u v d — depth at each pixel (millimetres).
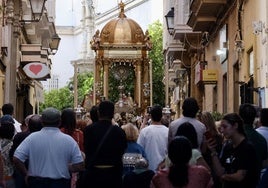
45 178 9891
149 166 12273
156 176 7430
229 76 24312
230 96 24109
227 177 8609
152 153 12289
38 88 45625
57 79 94875
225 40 25016
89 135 10445
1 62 25000
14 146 11773
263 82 17547
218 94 27531
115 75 37719
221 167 8969
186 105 10727
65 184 10023
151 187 7492
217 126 12062
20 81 36406
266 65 17031
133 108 33781
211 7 25453
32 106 44844
